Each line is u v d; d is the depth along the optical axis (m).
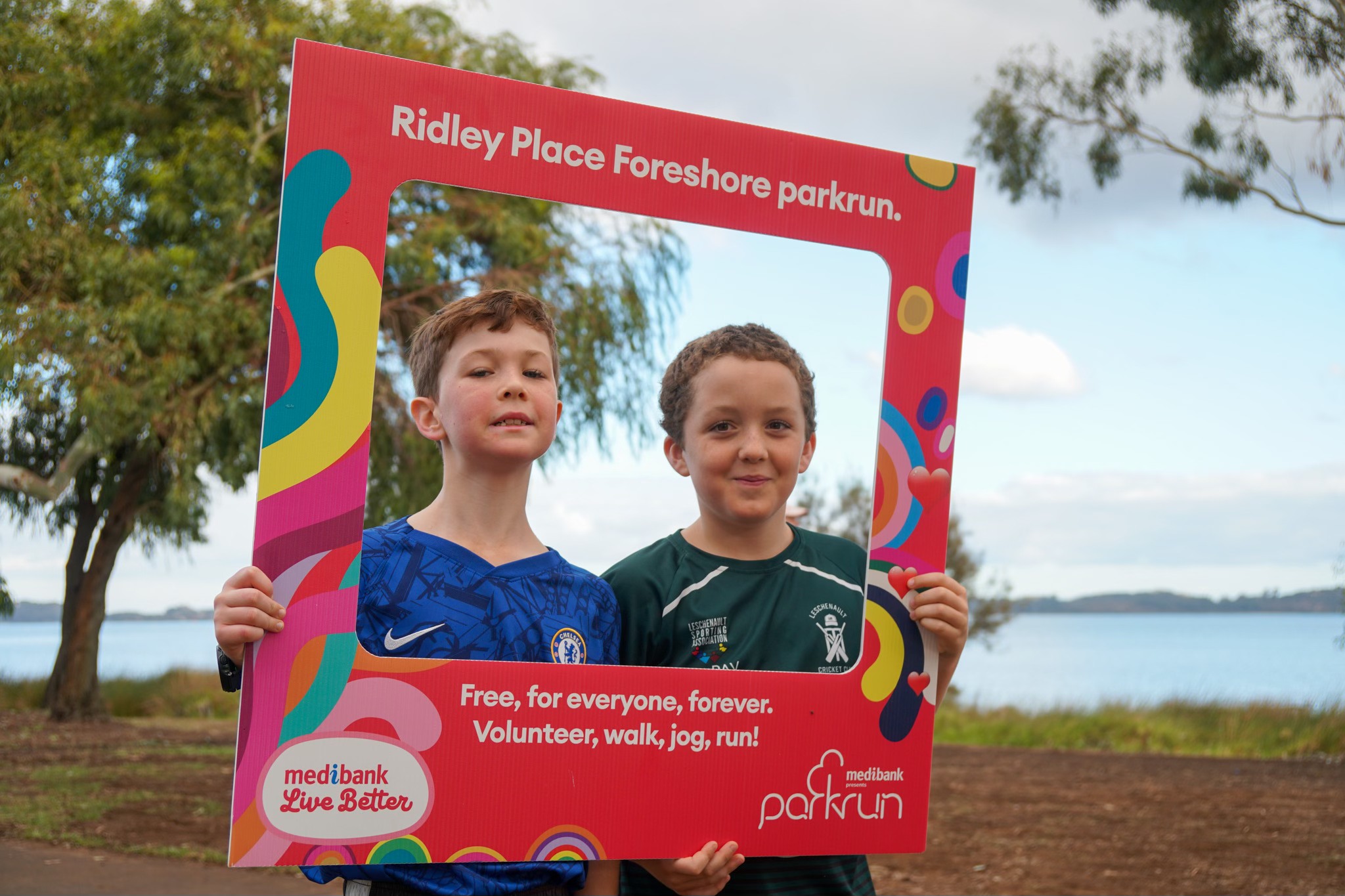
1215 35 9.03
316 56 1.42
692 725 1.56
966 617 1.70
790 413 1.89
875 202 1.71
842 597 1.96
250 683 1.37
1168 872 6.39
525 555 1.72
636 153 1.58
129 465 14.26
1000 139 10.56
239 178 10.17
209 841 6.52
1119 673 57.94
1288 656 83.56
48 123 10.16
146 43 10.14
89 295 9.33
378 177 1.44
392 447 9.12
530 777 1.48
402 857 1.42
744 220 1.64
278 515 1.38
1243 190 9.40
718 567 1.94
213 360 10.08
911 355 1.71
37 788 8.28
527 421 1.65
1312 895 5.87
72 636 14.50
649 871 1.65
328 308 1.41
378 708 1.42
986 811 8.35
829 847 1.62
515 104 1.51
